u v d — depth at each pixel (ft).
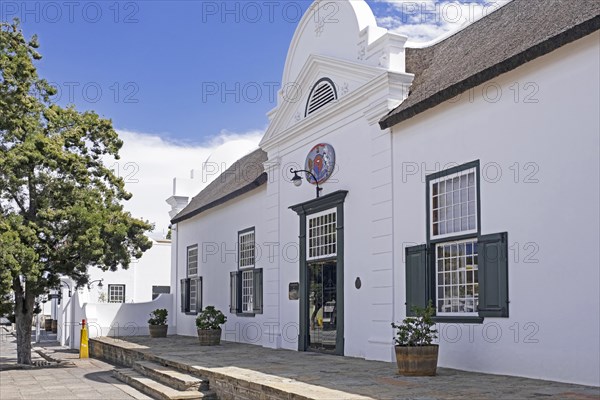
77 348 88.02
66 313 96.53
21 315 65.46
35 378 53.93
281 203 57.82
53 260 61.16
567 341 29.96
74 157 61.46
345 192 47.26
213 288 75.56
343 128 48.49
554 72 31.53
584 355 29.12
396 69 44.09
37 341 105.09
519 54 32.48
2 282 54.95
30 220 61.21
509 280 33.37
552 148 31.35
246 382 33.55
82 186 63.57
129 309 85.15
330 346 49.03
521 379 31.55
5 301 63.62
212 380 38.40
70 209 60.70
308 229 52.90
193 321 81.35
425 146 39.91
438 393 27.81
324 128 51.08
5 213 60.39
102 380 51.31
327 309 49.83
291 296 55.26
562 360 30.17
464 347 36.06
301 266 52.95
